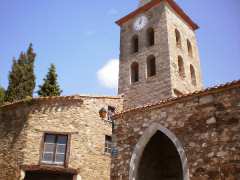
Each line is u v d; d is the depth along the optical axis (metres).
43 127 16.14
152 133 9.87
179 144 8.93
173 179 11.27
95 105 17.69
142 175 10.37
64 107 16.77
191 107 9.09
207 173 8.02
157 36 22.02
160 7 23.08
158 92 19.48
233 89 8.30
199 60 25.02
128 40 24.44
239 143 7.66
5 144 16.33
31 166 14.94
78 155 15.71
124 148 10.55
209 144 8.27
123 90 22.02
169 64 19.84
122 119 11.12
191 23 25.83
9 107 17.42
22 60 26.50
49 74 25.48
